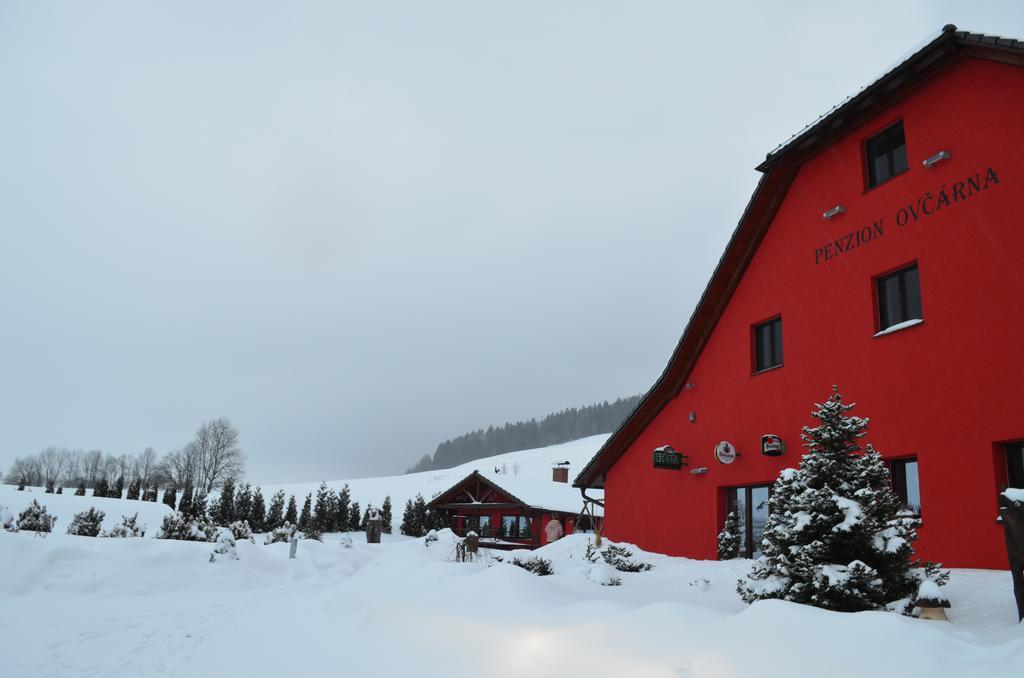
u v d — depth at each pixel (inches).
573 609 261.0
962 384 407.8
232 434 3223.4
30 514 785.6
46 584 519.8
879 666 172.1
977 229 413.7
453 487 1416.1
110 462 3959.2
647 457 704.4
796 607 209.6
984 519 383.6
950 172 435.8
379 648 266.7
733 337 614.2
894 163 486.9
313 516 1627.7
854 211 506.0
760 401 571.2
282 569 701.9
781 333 569.6
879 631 186.4
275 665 262.4
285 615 388.5
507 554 686.5
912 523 286.8
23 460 3686.0
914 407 435.2
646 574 536.4
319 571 738.2
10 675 264.7
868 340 478.3
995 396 388.5
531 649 224.1
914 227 455.5
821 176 541.0
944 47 433.7
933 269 436.8
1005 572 354.9
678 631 214.4
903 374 447.2
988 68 420.2
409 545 775.7
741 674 181.0
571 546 706.8
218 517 1574.8
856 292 494.0
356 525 1712.6
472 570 391.5
